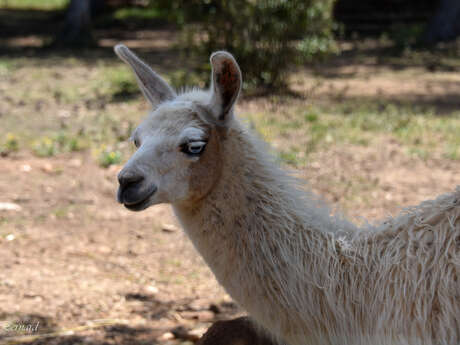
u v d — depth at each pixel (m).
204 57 22.83
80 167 14.99
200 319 8.45
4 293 8.94
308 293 5.61
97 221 11.97
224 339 6.94
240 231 5.73
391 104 21.56
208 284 9.57
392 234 5.79
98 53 34.72
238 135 5.93
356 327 5.61
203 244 5.87
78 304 8.77
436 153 15.86
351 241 5.81
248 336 6.91
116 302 8.91
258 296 5.73
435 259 5.42
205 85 22.25
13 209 12.27
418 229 5.71
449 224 5.55
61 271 9.80
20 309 8.50
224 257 5.78
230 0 21.53
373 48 35.84
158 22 48.19
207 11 22.38
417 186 13.42
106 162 15.02
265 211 5.77
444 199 5.77
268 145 6.19
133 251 10.66
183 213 5.91
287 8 21.69
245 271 5.71
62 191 13.45
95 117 19.70
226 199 5.74
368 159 15.41
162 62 29.86
